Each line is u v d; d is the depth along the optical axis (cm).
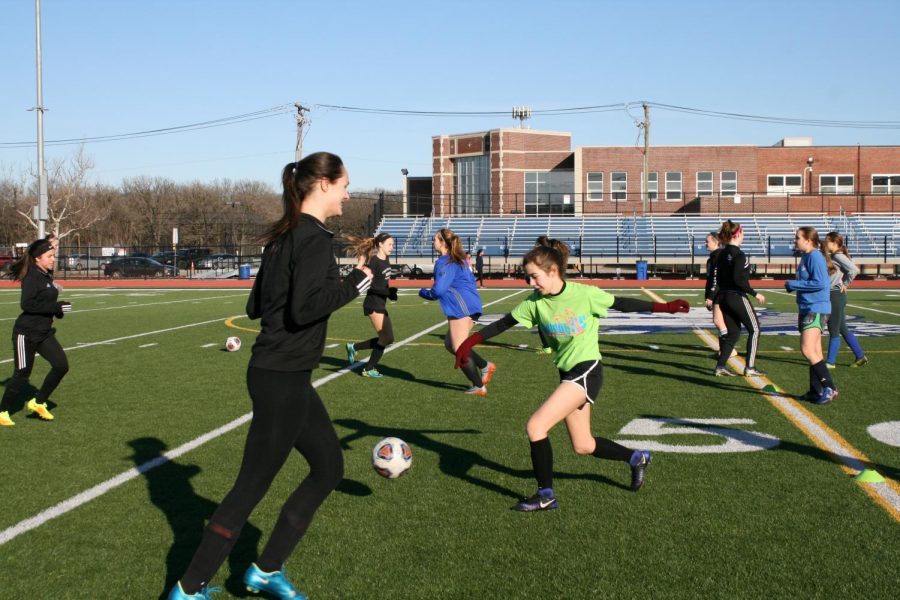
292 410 358
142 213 7600
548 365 1117
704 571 403
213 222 7125
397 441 525
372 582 394
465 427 729
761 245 4259
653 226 4631
